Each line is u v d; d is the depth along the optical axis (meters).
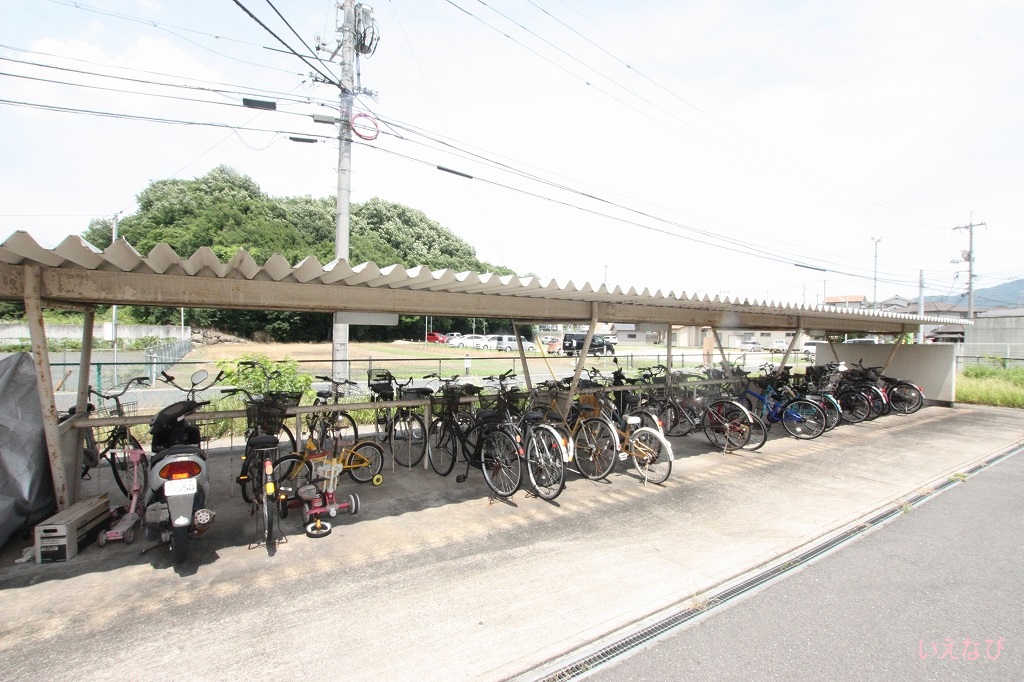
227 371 7.04
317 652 2.35
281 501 3.86
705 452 6.32
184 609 2.69
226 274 3.48
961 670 2.28
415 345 34.84
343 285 4.07
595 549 3.49
